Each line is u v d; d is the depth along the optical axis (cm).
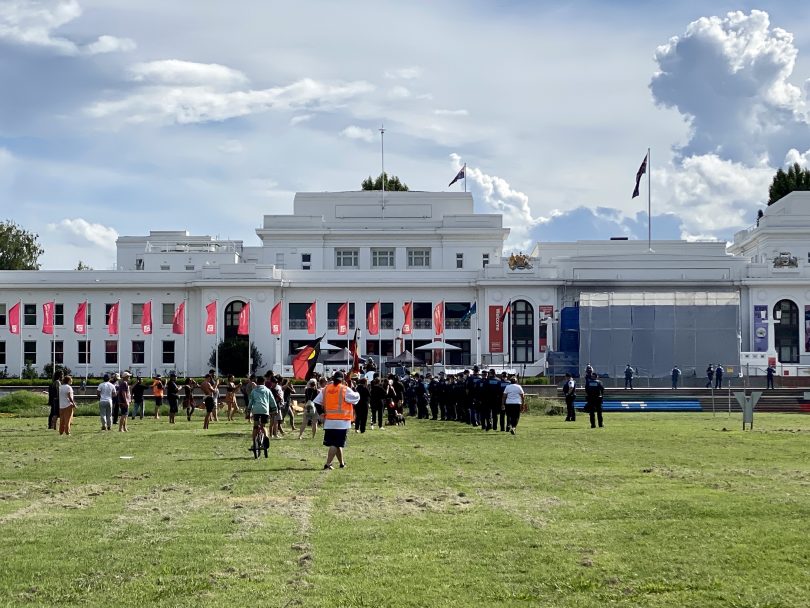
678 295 8681
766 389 7419
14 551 1620
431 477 2569
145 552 1608
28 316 10469
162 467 2872
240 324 8825
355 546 1647
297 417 5484
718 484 2380
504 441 3853
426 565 1516
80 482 2519
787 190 14888
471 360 10444
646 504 2055
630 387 7919
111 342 10456
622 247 12044
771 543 1650
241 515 1953
